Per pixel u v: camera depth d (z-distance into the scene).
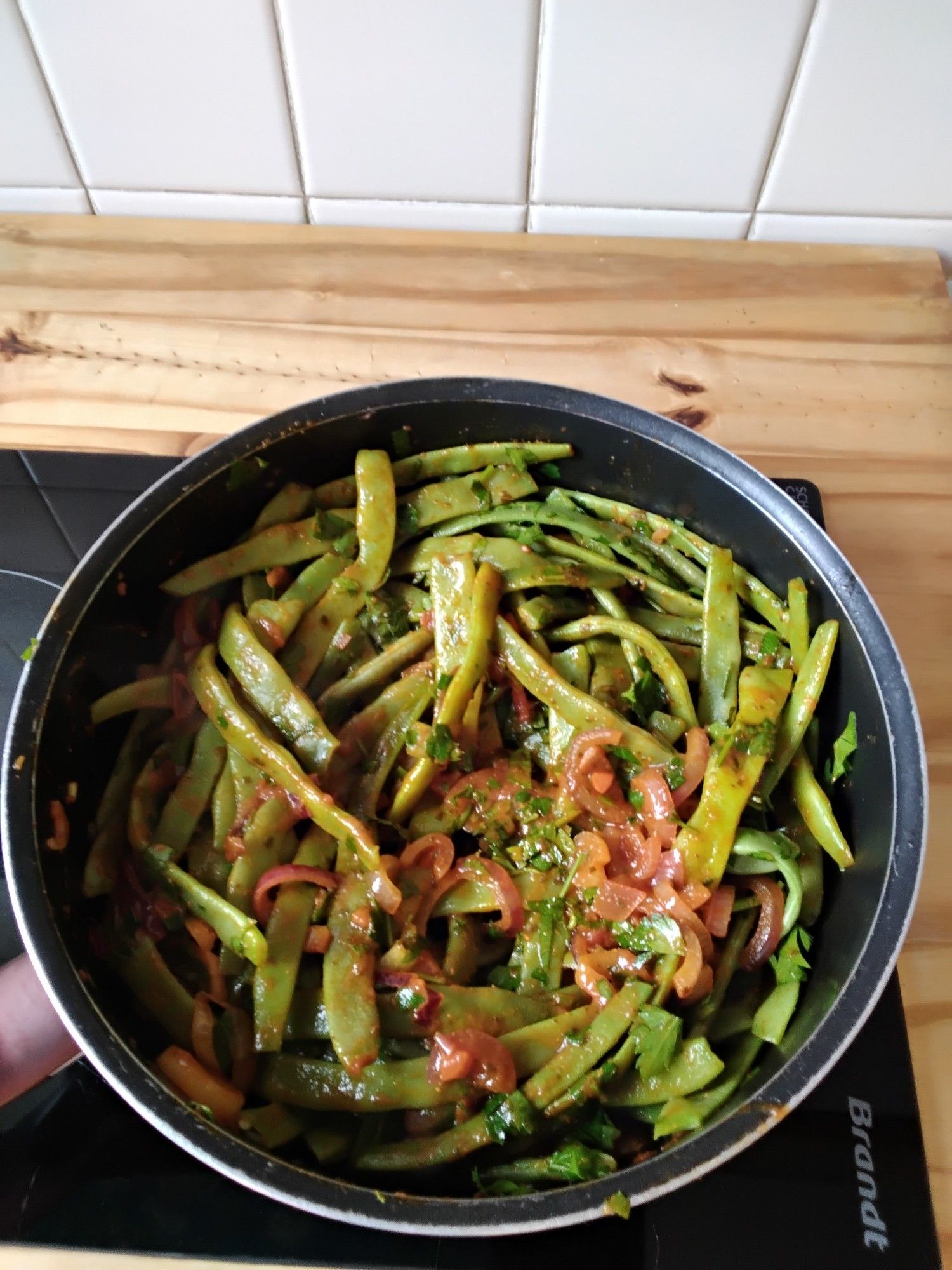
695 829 0.35
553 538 0.41
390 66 0.47
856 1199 0.30
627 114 0.49
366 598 0.41
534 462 0.41
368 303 0.51
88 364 0.48
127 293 0.50
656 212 0.54
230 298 0.51
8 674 0.39
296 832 0.37
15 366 0.48
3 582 0.40
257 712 0.38
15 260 0.51
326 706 0.40
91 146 0.51
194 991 0.34
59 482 0.43
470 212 0.54
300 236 0.53
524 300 0.51
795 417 0.48
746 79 0.47
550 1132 0.32
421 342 0.50
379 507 0.40
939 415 0.49
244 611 0.40
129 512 0.36
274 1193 0.25
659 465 0.39
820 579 0.37
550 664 0.40
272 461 0.39
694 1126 0.31
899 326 0.51
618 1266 0.28
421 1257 0.28
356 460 0.40
